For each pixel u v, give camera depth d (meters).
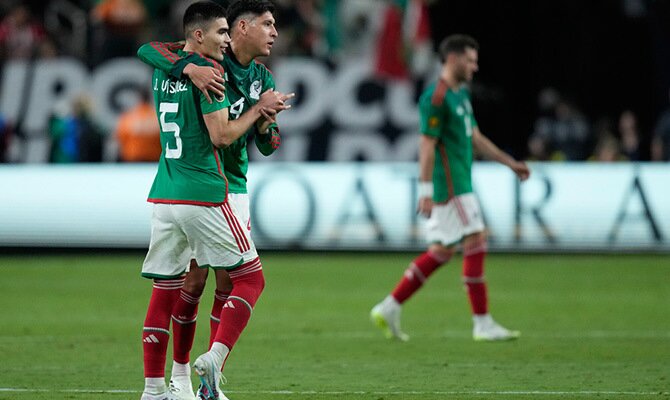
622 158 57.72
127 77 56.16
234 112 20.25
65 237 52.66
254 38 20.11
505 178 52.25
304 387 21.81
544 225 51.94
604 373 23.59
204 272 20.22
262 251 55.78
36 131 55.44
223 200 18.77
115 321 32.94
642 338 29.52
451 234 29.27
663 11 65.56
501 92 62.06
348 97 56.06
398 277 45.69
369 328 31.77
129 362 25.16
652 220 51.62
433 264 29.42
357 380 22.73
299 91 56.06
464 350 27.45
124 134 54.88
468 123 29.81
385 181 52.59
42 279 44.72
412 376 23.27
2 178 53.06
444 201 29.47
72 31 58.62
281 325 32.31
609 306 36.72
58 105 55.56
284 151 55.53
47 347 27.59
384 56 56.47
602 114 67.25
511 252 53.31
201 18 19.05
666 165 52.00
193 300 20.23
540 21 65.31
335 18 59.00
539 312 35.34
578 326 32.06
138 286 42.47
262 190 52.78
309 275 46.31
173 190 18.64
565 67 65.81
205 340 29.00
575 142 58.78
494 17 65.00
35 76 55.81
